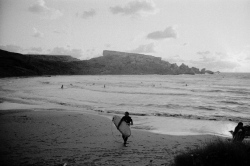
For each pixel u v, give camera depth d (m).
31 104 24.25
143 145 8.59
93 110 21.02
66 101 27.88
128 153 7.03
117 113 19.44
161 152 7.30
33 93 38.22
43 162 5.56
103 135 10.40
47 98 30.78
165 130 13.13
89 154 6.71
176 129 13.53
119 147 8.05
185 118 17.73
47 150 7.07
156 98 33.81
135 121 16.09
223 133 12.59
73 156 6.38
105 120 14.59
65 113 16.94
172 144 9.02
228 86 75.88
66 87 56.66
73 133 10.58
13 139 8.65
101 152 7.07
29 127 11.45
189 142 9.59
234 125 15.15
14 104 23.47
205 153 5.23
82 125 12.78
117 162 5.79
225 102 30.58
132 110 21.62
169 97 35.81
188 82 106.56
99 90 48.84
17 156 6.14
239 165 4.74
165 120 16.66
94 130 11.52
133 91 47.59
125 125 8.51
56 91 43.50
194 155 5.15
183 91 50.91
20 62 187.38
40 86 58.66
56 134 10.11
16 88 49.66
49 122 13.22
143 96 36.59
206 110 22.97
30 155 6.31
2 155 6.22
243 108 24.73
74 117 15.27
